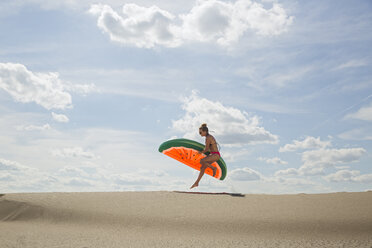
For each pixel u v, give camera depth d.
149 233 5.20
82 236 4.77
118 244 4.26
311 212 6.02
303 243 4.36
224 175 8.44
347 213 5.82
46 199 7.00
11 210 6.40
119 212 6.30
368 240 4.46
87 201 6.93
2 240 4.34
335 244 4.25
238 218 5.88
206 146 7.83
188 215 6.11
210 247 4.11
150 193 7.68
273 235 4.99
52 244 4.18
